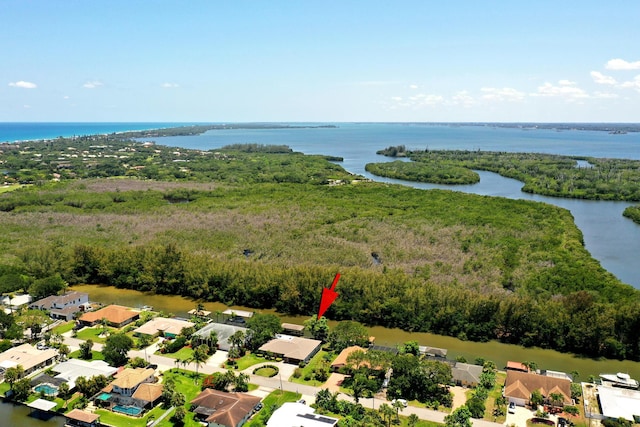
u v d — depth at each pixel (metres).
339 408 84.88
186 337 112.50
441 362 94.56
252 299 137.50
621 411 83.06
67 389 90.12
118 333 112.69
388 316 124.12
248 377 93.69
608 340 106.75
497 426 80.94
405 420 82.81
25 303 134.75
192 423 82.38
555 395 86.56
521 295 128.75
